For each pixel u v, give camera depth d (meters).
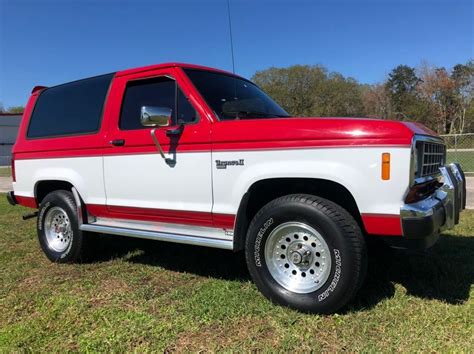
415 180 3.11
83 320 3.38
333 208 3.25
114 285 4.18
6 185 16.20
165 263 4.85
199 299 3.70
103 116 4.60
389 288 3.81
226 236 3.79
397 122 3.11
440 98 52.50
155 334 3.11
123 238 6.04
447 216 3.37
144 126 4.18
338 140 3.18
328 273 3.26
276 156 3.41
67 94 5.15
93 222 4.78
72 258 4.96
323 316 3.29
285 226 3.44
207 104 3.87
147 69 4.31
